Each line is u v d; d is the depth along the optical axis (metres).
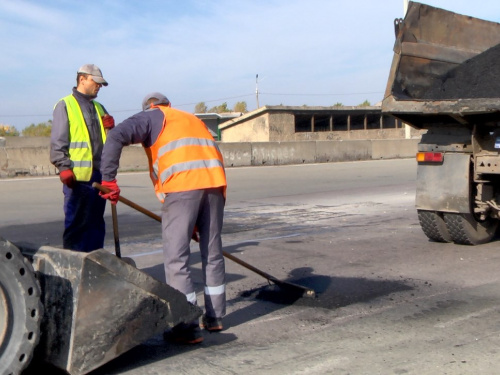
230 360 3.90
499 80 7.02
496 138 6.82
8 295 3.12
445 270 6.24
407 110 6.84
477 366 3.72
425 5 7.44
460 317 4.70
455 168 7.05
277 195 13.82
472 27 8.11
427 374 3.62
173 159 4.15
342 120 42.75
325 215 10.54
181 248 4.16
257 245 7.83
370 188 15.02
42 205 12.13
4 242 3.10
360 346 4.12
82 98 5.46
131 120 4.16
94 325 3.42
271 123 38.00
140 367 3.79
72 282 3.39
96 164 5.46
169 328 3.89
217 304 4.42
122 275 3.52
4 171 18.81
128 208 11.62
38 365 3.58
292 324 4.63
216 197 4.31
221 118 47.84
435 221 7.43
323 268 6.45
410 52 7.22
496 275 6.00
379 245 7.64
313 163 25.86
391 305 5.07
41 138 33.50
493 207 6.96
